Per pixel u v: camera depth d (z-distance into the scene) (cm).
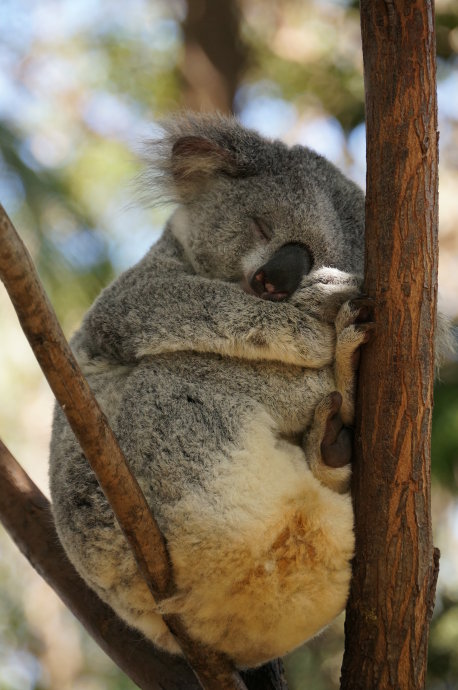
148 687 676
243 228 755
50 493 687
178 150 798
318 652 1406
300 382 620
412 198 567
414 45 567
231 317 629
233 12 1867
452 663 1282
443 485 1291
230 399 613
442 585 1377
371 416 578
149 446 603
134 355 654
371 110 576
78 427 499
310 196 752
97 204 1697
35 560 732
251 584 572
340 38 1998
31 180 1383
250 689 685
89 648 1905
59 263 1368
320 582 580
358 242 764
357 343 582
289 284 704
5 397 1748
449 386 1293
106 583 618
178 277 688
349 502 585
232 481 582
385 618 574
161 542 553
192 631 585
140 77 2072
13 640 1886
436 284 576
